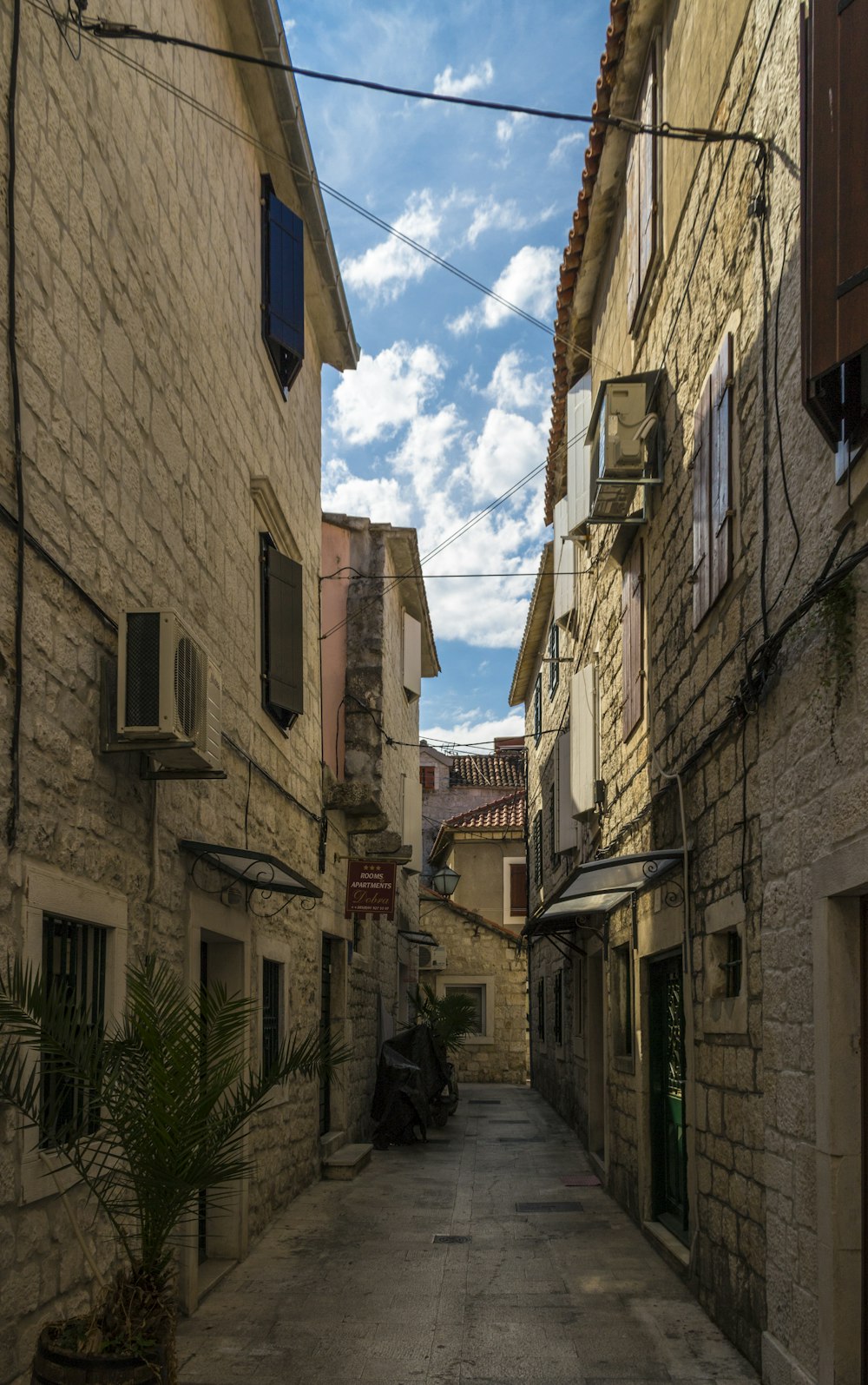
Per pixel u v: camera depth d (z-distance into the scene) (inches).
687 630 269.7
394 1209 358.6
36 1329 148.0
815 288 149.3
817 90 149.3
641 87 325.7
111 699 188.7
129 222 208.7
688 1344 215.9
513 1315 235.9
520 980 1001.5
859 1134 157.8
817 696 167.9
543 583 660.7
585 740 450.9
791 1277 178.5
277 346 359.3
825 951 161.6
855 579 151.3
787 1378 175.6
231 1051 153.8
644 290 318.7
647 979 332.5
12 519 147.5
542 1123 633.0
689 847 263.7
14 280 149.3
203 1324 229.1
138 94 216.5
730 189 230.4
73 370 176.1
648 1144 324.8
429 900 1010.7
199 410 261.6
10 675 146.8
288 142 342.0
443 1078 608.1
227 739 282.5
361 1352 210.8
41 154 164.1
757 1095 201.9
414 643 733.3
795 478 180.4
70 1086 165.8
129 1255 138.6
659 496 309.3
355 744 502.3
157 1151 136.8
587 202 377.4
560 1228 329.1
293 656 362.0
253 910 311.1
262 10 292.5
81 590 175.5
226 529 288.8
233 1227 283.0
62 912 162.9
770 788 194.9
